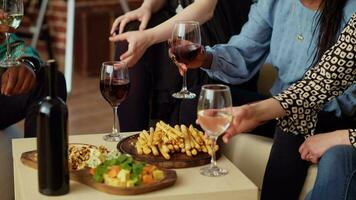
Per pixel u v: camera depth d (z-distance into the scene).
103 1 5.44
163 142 1.92
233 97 2.44
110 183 1.67
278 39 2.33
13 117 2.53
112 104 2.05
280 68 2.34
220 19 2.82
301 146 2.06
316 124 2.15
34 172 1.82
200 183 1.74
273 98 2.01
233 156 2.31
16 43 2.46
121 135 2.13
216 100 1.68
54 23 5.55
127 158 1.73
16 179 1.92
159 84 2.76
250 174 2.26
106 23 5.36
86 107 4.47
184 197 1.66
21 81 2.36
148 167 1.73
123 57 2.52
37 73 2.49
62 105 1.62
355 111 2.22
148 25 2.78
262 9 2.40
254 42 2.42
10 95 2.41
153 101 2.79
